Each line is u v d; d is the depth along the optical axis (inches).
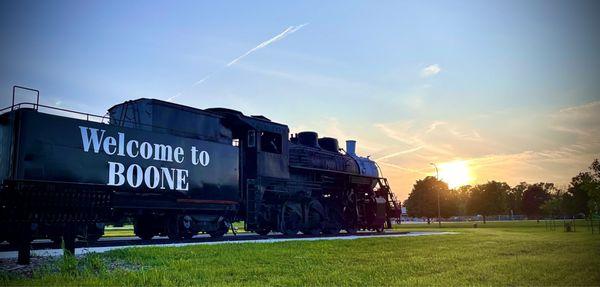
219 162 781.3
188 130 740.7
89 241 629.9
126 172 628.7
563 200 2652.6
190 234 751.1
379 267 438.6
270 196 893.2
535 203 4626.0
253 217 838.5
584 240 844.0
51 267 409.7
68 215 465.4
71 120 580.4
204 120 772.6
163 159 681.6
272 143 907.4
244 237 838.5
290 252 555.8
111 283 350.9
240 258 493.4
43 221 446.6
